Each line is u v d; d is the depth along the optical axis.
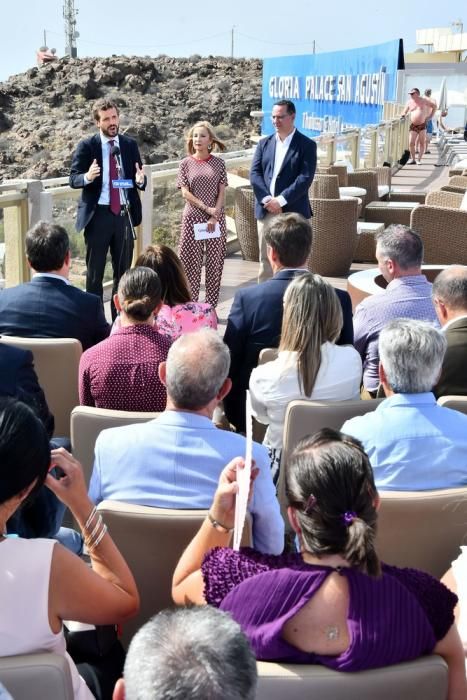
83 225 6.56
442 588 1.77
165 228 8.67
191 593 2.01
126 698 1.20
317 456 1.81
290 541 3.46
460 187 10.64
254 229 9.60
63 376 3.80
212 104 58.97
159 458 2.50
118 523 2.29
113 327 4.14
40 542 1.81
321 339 3.34
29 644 1.77
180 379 2.52
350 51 26.00
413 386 2.69
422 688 1.62
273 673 1.59
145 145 56.31
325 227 8.72
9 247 6.49
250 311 4.09
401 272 4.20
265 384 3.37
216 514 2.04
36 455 1.86
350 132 14.73
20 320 4.11
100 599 1.85
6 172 53.19
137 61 62.62
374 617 1.64
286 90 31.38
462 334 3.44
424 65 28.73
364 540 1.69
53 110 59.16
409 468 2.63
